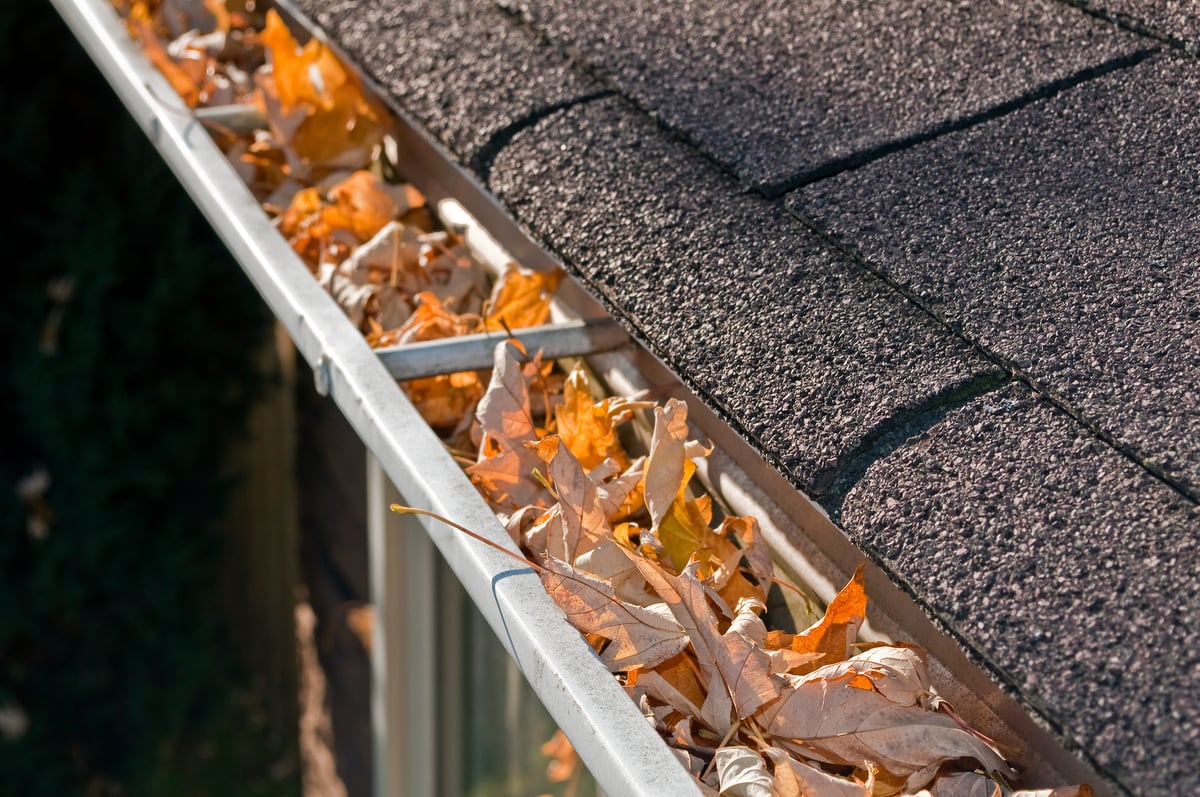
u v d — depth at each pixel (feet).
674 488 3.84
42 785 15.98
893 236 3.60
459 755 9.52
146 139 13.83
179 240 14.12
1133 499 2.79
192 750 16.48
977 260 3.45
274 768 17.08
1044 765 3.07
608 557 3.66
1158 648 2.52
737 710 3.30
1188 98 3.83
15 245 14.19
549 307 5.24
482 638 8.71
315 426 15.14
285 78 6.21
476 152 4.59
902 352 3.29
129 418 14.51
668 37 4.76
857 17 4.65
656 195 4.07
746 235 3.81
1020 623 2.65
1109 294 3.24
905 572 2.85
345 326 4.43
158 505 15.25
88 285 14.07
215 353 14.82
